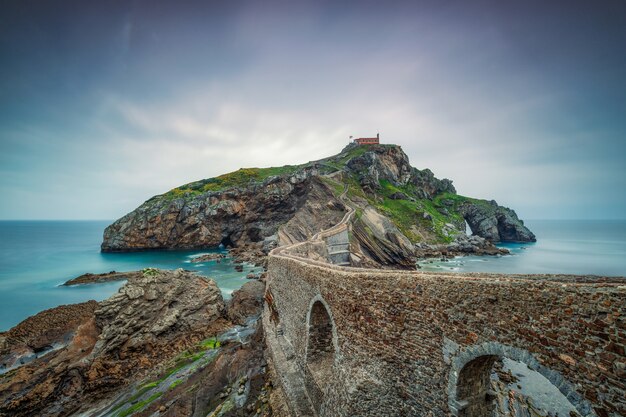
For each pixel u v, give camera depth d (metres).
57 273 69.25
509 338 7.91
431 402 9.81
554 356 7.06
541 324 7.35
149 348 28.02
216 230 106.00
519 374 19.97
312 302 16.80
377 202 105.19
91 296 50.81
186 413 18.59
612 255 85.75
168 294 32.50
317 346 17.38
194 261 80.75
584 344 6.62
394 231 79.44
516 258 80.06
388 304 11.44
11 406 20.23
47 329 33.38
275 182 108.50
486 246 91.19
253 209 107.62
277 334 23.12
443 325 9.59
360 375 11.88
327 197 89.38
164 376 24.33
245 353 24.38
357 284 12.88
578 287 6.87
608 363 6.23
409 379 10.54
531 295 7.61
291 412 15.83
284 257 24.28
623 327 6.09
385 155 132.12
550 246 111.38
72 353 25.95
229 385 20.89
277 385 18.80
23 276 66.44
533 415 15.54
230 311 36.25
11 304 46.84
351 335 13.06
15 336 32.81
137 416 19.22
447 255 81.88
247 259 79.31
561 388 6.87
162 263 79.06
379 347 11.68
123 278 62.31
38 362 26.75
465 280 9.08
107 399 22.08
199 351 28.47
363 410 11.14
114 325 27.66
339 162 125.31
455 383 9.12
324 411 13.27
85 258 89.44
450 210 127.88
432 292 9.98
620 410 5.99
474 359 8.68
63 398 21.84
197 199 107.31
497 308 8.24
